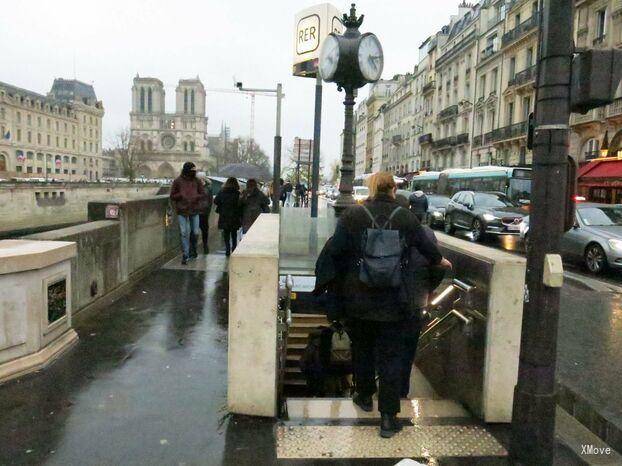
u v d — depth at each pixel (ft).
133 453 9.64
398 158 266.36
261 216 21.66
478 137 154.92
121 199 24.16
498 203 62.49
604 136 92.07
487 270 11.56
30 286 13.24
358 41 21.12
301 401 12.32
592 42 97.96
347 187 22.94
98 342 15.67
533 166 9.11
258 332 11.03
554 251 8.93
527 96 126.31
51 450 9.62
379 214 10.62
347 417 11.56
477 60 159.33
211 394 12.26
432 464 9.78
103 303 20.06
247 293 10.96
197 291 22.77
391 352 10.87
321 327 19.62
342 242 10.71
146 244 27.45
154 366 13.89
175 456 9.59
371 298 10.47
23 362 13.08
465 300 12.86
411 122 241.35
